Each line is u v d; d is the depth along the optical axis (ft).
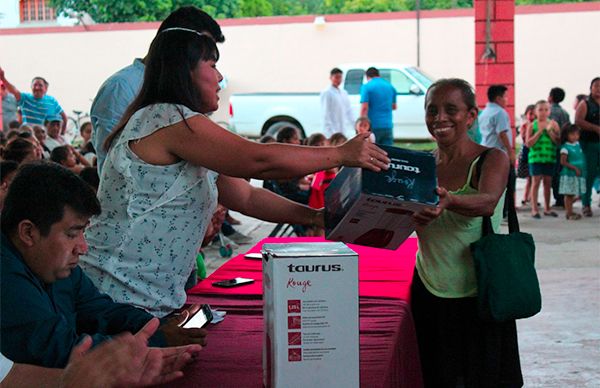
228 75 68.33
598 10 64.34
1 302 6.76
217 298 10.14
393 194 7.83
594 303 19.81
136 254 8.43
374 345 7.80
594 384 14.74
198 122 8.06
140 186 8.25
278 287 6.39
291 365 6.41
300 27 67.31
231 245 26.61
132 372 5.31
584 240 27.66
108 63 69.82
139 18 76.43
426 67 66.39
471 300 10.00
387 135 42.47
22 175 6.96
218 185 9.46
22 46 70.23
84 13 73.61
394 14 66.23
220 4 80.38
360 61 66.95
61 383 5.24
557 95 36.50
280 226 24.14
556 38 64.90
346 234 8.61
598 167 32.42
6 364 5.73
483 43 34.81
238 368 7.29
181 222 8.46
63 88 70.28
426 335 10.39
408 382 8.92
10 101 43.60
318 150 7.91
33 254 6.96
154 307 8.63
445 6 83.10
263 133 55.72
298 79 67.82
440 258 10.04
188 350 7.11
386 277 11.23
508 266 9.48
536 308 9.59
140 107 8.45
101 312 8.01
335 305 6.45
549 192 32.99
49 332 6.81
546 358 16.16
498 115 31.19
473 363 10.02
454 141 9.87
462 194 9.73
